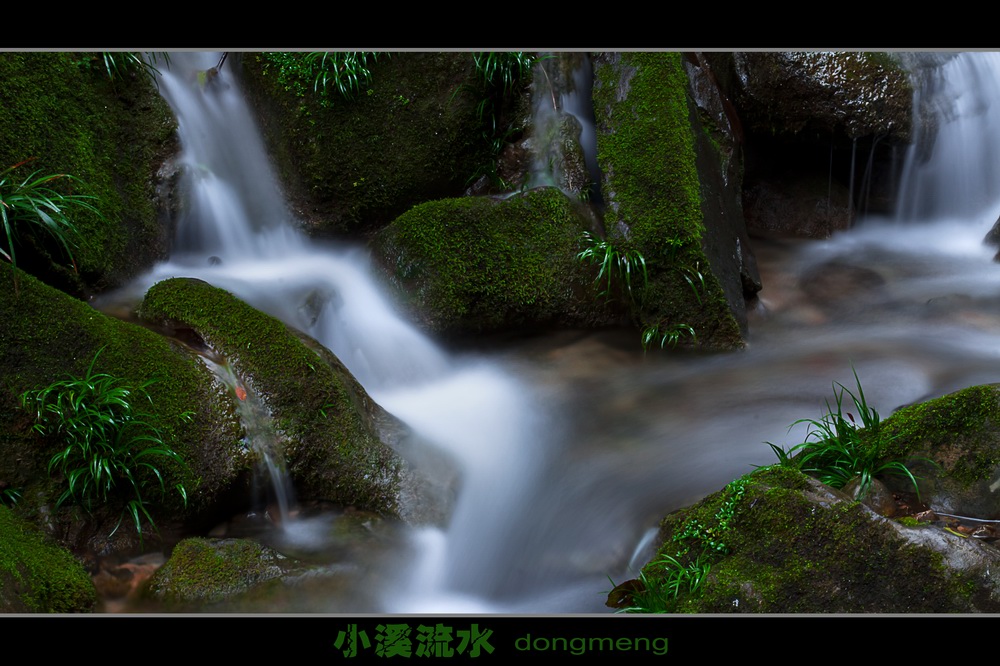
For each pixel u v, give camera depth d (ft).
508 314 20.06
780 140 25.09
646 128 21.08
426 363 19.57
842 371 19.13
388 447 15.69
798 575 12.21
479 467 16.63
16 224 16.52
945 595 11.72
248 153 22.82
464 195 23.50
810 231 26.00
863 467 14.16
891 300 22.48
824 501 12.60
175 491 14.37
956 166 25.36
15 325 14.60
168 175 20.81
